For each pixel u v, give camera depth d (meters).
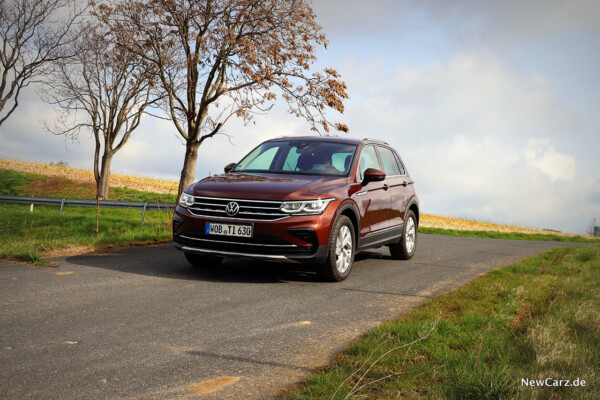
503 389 2.59
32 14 20.84
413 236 9.01
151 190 37.44
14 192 33.34
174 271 6.57
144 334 3.84
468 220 42.31
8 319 4.09
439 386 2.75
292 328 4.11
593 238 27.64
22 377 2.92
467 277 7.01
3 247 7.44
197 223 5.99
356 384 2.71
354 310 4.80
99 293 5.14
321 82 13.85
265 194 5.84
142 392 2.77
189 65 13.65
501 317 4.20
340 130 14.03
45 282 5.56
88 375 2.98
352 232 6.47
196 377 3.01
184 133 13.80
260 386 2.89
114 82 24.98
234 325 4.16
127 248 8.75
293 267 7.21
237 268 6.96
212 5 13.17
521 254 10.84
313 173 6.79
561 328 3.83
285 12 13.54
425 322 3.90
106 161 26.38
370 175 6.82
